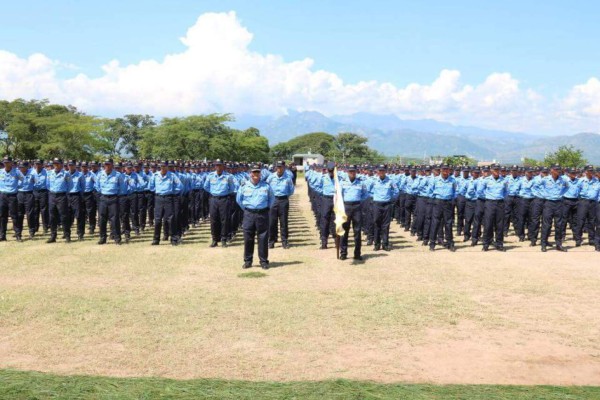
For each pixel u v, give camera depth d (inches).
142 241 628.1
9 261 484.1
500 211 577.9
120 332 282.0
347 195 497.4
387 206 570.9
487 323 302.8
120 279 410.6
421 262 493.7
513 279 417.7
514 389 204.4
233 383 205.2
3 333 280.1
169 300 346.0
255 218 452.8
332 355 251.1
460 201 725.3
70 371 228.5
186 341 268.5
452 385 210.5
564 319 311.6
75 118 2060.8
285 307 330.3
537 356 253.3
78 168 647.8
